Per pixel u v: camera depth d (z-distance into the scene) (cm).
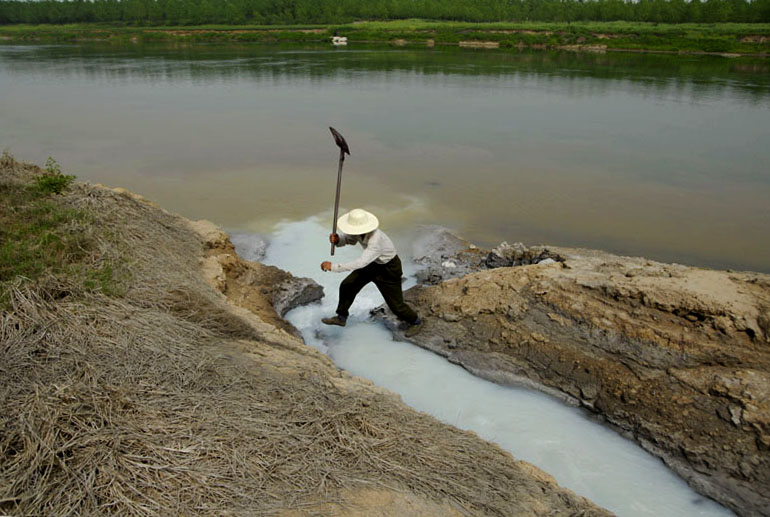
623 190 1395
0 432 313
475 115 2430
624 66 4294
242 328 532
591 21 9206
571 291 623
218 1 10100
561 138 2008
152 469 315
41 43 6781
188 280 598
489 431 518
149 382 386
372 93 2994
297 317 732
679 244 1046
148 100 2730
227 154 1702
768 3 7475
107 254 557
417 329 673
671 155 1761
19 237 546
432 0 10062
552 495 383
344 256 941
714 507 437
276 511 307
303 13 8900
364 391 466
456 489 354
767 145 1892
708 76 3669
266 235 1033
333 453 359
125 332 440
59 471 302
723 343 521
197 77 3550
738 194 1368
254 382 421
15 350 383
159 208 815
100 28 8269
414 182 1430
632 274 630
